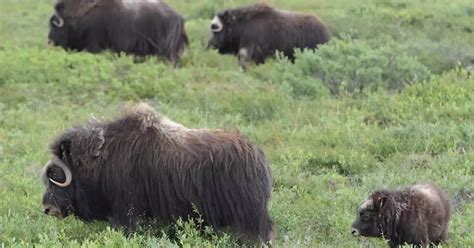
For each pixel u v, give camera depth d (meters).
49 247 21.75
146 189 23.23
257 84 48.62
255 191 23.16
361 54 49.72
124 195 23.44
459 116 39.03
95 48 56.97
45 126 39.53
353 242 24.95
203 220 23.02
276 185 30.42
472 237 24.31
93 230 24.64
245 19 57.34
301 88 46.31
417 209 24.31
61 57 51.09
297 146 35.44
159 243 22.14
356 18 68.62
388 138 36.00
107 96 45.44
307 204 27.95
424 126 37.06
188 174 22.88
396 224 24.42
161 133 23.44
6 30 68.12
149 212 23.50
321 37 57.91
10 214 26.30
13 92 45.78
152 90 46.69
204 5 77.12
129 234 23.20
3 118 40.72
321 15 70.06
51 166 24.19
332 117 40.66
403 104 41.38
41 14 77.12
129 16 56.22
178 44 56.72
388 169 32.50
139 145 23.30
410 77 48.09
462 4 75.38
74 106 44.16
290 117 41.12
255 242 23.25
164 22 56.19
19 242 22.86
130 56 53.97
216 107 43.38
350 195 28.56
